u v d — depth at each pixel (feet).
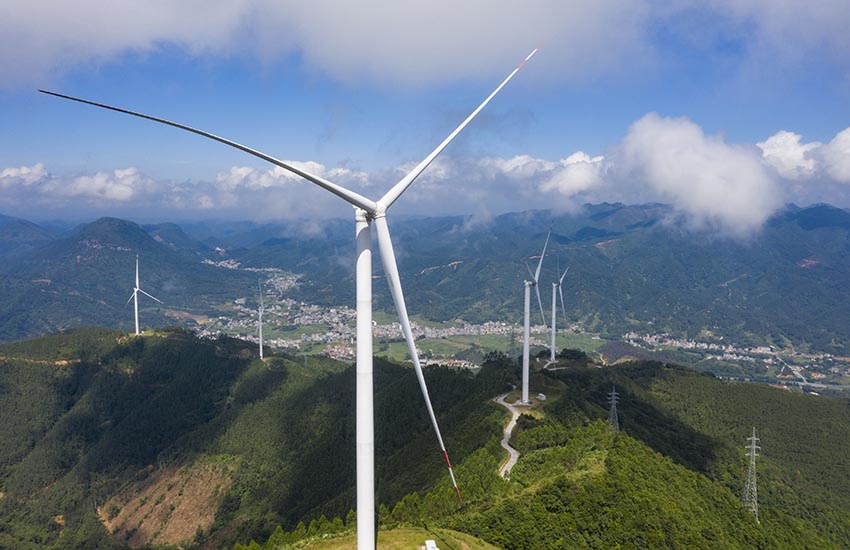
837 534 415.85
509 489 280.92
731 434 595.47
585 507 263.49
